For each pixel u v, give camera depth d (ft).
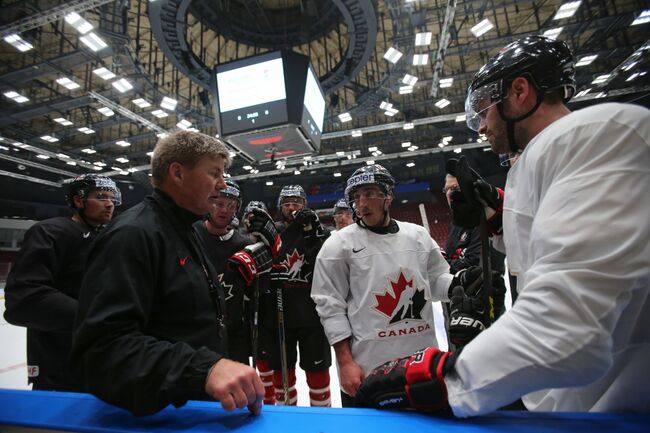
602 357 1.51
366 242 5.26
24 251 5.47
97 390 2.30
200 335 3.02
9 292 5.23
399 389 2.06
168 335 2.92
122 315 2.45
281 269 7.88
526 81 2.56
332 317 5.08
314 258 7.97
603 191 1.66
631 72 36.19
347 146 57.82
